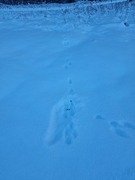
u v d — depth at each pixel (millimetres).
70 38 8562
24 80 5172
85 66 5902
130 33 9266
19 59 6445
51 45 7715
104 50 7062
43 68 5836
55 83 5020
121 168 2754
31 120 3748
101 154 2980
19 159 2941
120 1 17406
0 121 3729
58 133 3424
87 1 18984
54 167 2791
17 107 4117
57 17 13750
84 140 3242
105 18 12586
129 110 3982
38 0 19641
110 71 5598
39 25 11297
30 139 3309
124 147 3096
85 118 3758
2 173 2734
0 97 4465
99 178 2621
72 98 4391
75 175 2670
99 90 4688
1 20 12781
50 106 4141
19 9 16984
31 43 7953
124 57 6477
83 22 11844
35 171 2746
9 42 8086
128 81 5062
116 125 3574
